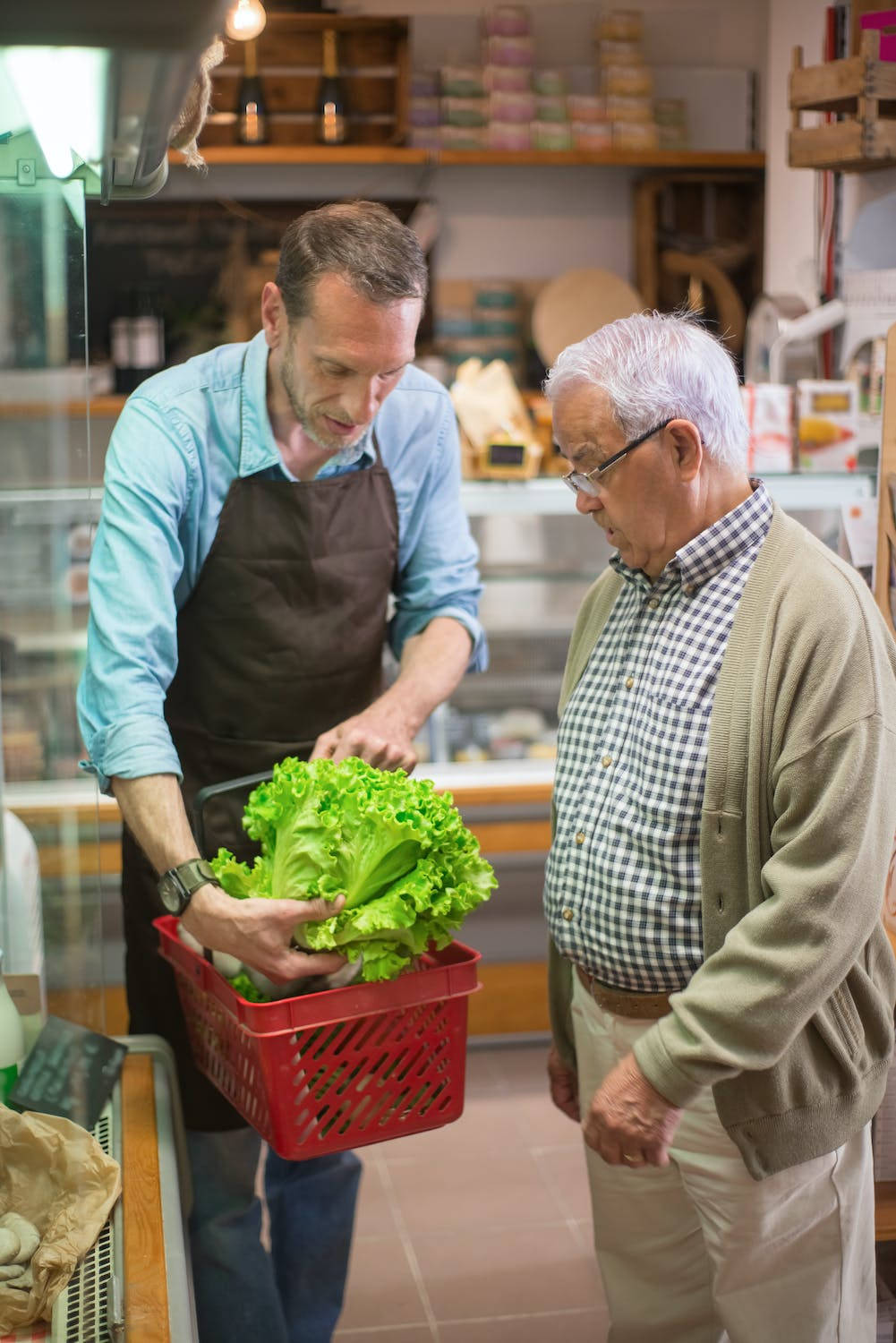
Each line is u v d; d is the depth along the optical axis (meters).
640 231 4.89
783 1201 1.66
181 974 1.80
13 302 1.25
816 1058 1.62
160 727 1.75
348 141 4.67
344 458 1.98
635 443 1.58
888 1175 1.97
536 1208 3.12
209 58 1.53
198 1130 2.09
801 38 4.03
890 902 1.97
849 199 3.34
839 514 3.47
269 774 1.82
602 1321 2.68
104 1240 1.30
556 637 4.05
